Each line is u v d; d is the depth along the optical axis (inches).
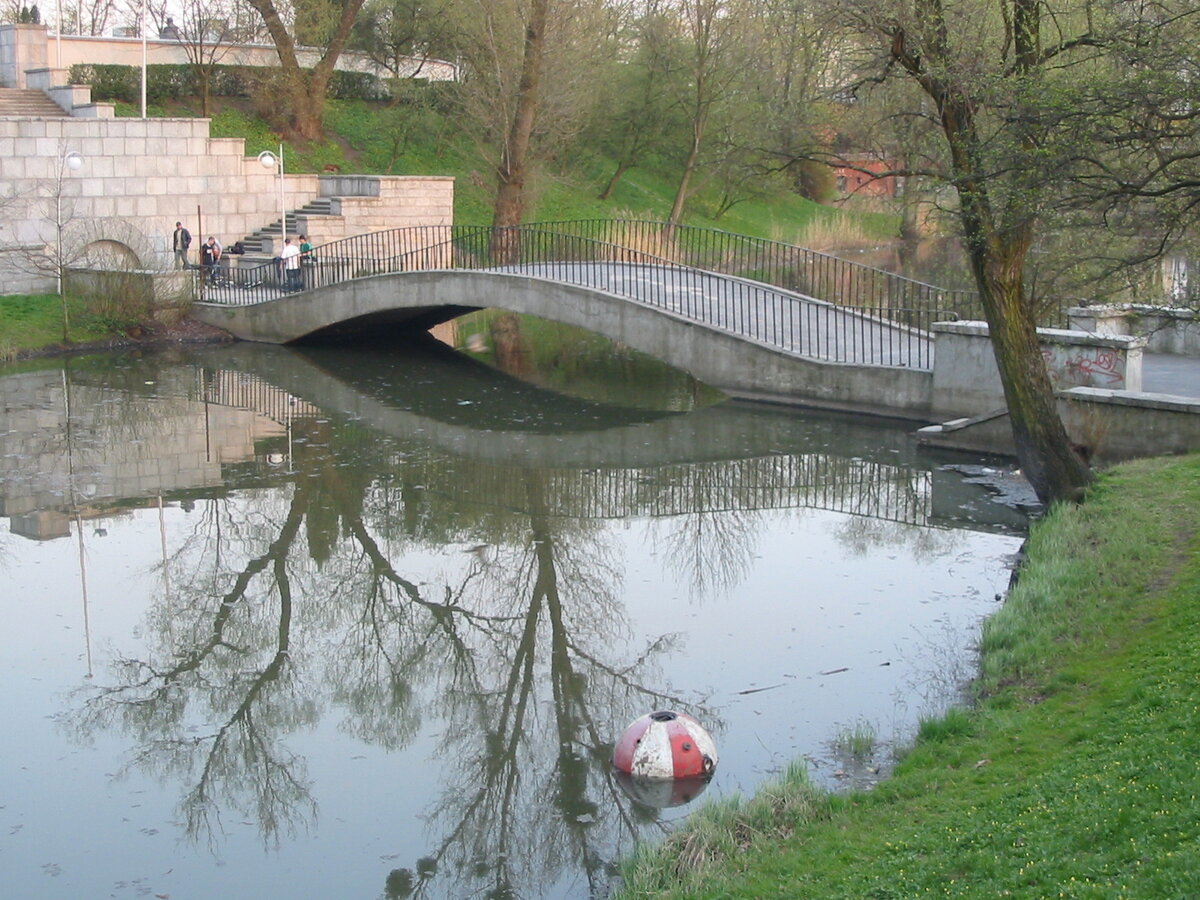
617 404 885.2
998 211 499.8
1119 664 351.6
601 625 474.6
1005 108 475.2
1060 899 222.5
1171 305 560.4
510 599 514.0
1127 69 451.5
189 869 314.2
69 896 300.2
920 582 501.0
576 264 1053.2
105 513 628.7
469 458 737.0
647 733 350.6
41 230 1182.3
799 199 1975.9
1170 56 404.5
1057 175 426.9
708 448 744.3
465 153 1589.6
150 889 304.2
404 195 1395.2
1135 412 598.9
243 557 569.9
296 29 1524.4
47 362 1019.9
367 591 528.4
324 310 1073.5
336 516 624.4
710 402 863.1
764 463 712.4
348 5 1531.7
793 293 950.4
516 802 346.9
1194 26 426.3
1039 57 481.7
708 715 385.7
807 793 309.7
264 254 1298.0
